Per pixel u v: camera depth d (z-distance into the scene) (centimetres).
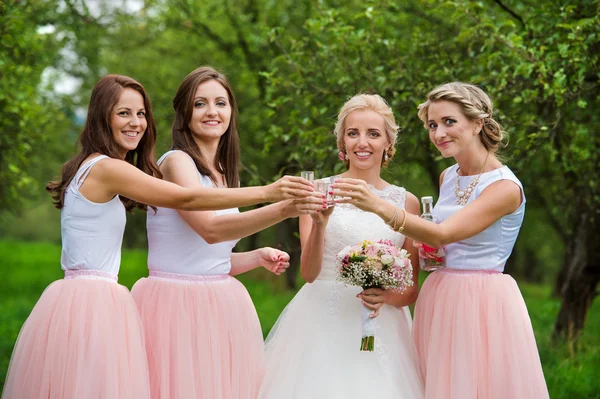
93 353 353
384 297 398
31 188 1032
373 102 418
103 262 371
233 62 1275
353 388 395
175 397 384
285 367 412
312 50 700
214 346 394
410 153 678
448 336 389
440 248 395
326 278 424
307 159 648
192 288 400
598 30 529
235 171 430
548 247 2238
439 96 390
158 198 366
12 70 758
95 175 368
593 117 674
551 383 642
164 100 1316
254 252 446
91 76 1600
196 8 1236
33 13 948
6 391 360
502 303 385
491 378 378
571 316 804
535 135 562
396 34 793
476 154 397
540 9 590
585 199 747
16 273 1825
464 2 595
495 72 588
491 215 383
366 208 368
